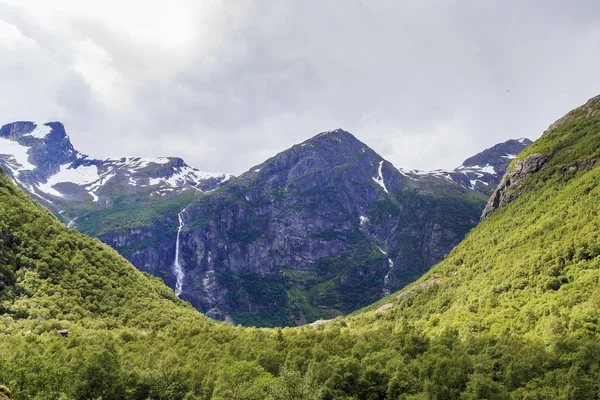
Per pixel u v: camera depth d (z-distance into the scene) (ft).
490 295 427.33
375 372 295.28
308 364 320.50
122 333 382.22
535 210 547.90
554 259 394.11
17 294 392.06
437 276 612.29
